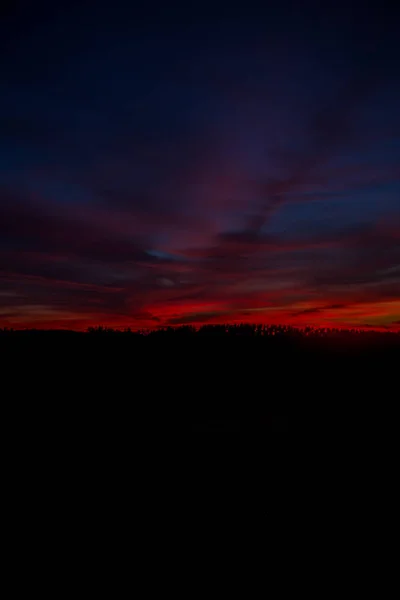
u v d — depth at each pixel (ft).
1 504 12.92
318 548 10.73
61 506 12.76
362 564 10.19
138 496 13.50
